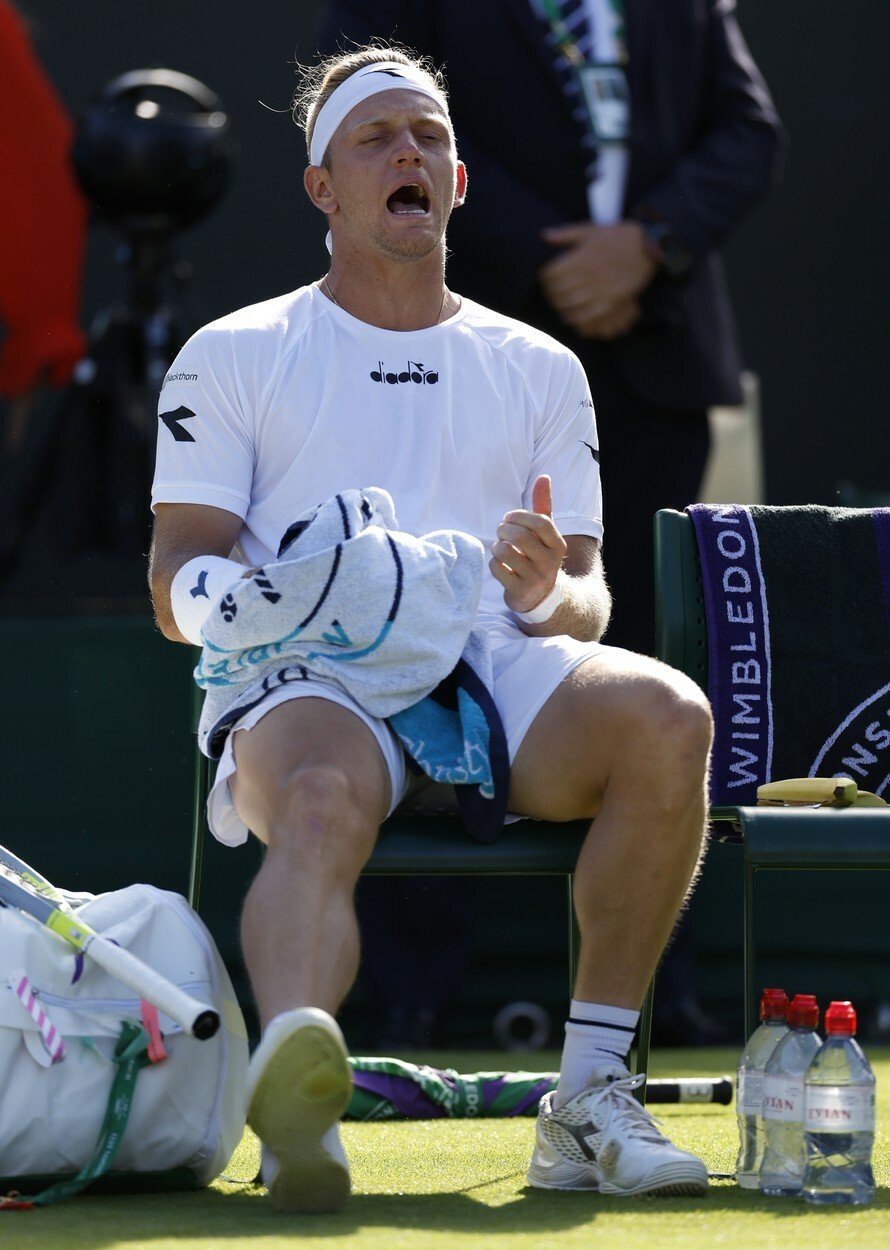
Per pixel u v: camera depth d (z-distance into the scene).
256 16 24.55
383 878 18.83
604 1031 9.26
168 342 20.66
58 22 24.31
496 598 10.59
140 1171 9.34
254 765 9.19
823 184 26.08
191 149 20.27
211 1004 9.39
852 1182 8.93
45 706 18.97
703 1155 11.18
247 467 10.52
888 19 26.11
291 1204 8.54
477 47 18.42
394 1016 18.70
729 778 11.37
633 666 9.45
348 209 10.69
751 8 26.02
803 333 26.05
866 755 11.49
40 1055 8.96
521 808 9.66
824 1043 9.27
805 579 11.63
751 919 9.89
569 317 18.30
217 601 9.47
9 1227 8.20
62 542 20.83
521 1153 11.33
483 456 10.72
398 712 9.50
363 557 9.34
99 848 18.94
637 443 18.69
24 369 21.91
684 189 18.61
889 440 26.06
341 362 10.61
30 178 21.69
